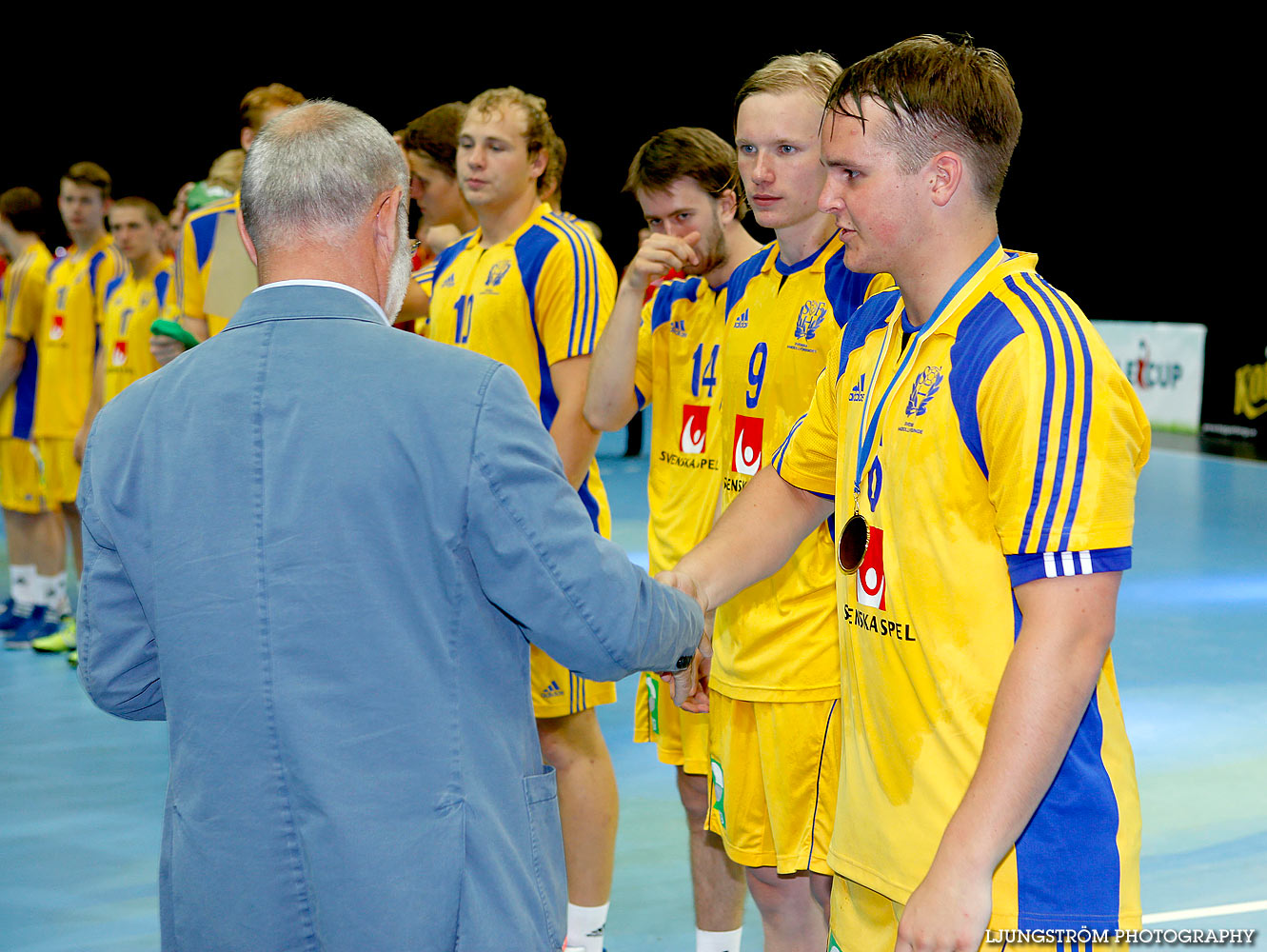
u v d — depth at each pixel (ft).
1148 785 11.42
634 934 8.87
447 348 4.25
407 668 4.00
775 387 7.03
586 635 4.11
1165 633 17.28
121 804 11.60
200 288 11.93
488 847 4.08
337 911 3.92
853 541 4.80
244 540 4.03
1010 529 4.14
